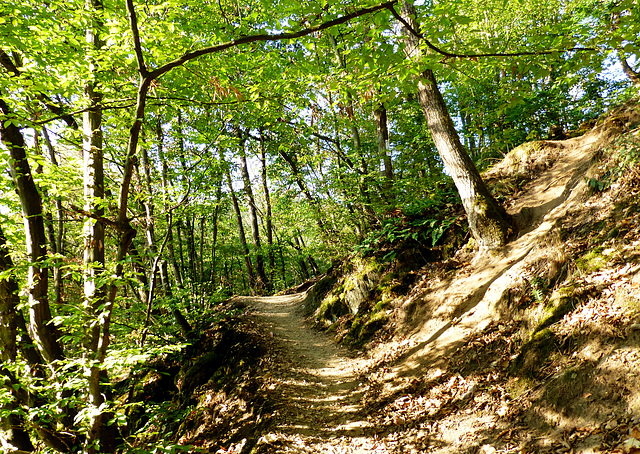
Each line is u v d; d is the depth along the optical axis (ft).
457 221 26.37
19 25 13.03
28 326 16.14
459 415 13.33
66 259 12.91
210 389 25.05
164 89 14.51
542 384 11.53
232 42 7.61
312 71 12.66
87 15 13.66
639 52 8.32
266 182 60.34
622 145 17.22
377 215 33.01
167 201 26.23
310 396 19.83
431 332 20.31
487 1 45.98
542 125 42.63
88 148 15.80
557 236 16.78
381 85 10.84
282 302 47.24
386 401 17.06
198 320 34.47
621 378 9.25
